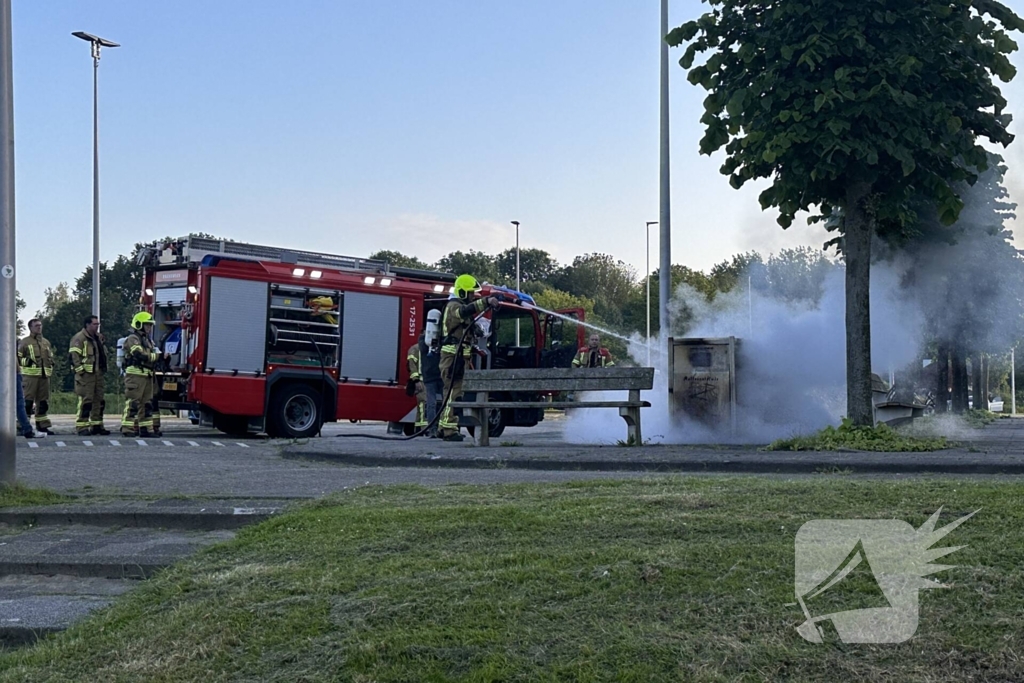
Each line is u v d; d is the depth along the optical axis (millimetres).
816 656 4527
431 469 10922
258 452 14125
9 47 9516
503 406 13453
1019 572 5090
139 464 11984
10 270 9414
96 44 34375
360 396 19984
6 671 5305
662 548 5773
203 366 18516
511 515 6750
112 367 48562
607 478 8641
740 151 12211
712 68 11945
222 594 5848
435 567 5852
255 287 19016
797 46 11320
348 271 20016
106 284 84062
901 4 11453
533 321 21891
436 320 17234
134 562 6930
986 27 11508
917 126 11305
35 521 8414
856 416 11922
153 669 5098
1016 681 4332
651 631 4816
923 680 4344
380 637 5023
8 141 9484
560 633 4902
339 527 6883
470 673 4699
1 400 9289
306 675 4871
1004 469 9406
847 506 6457
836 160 11406
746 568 5352
